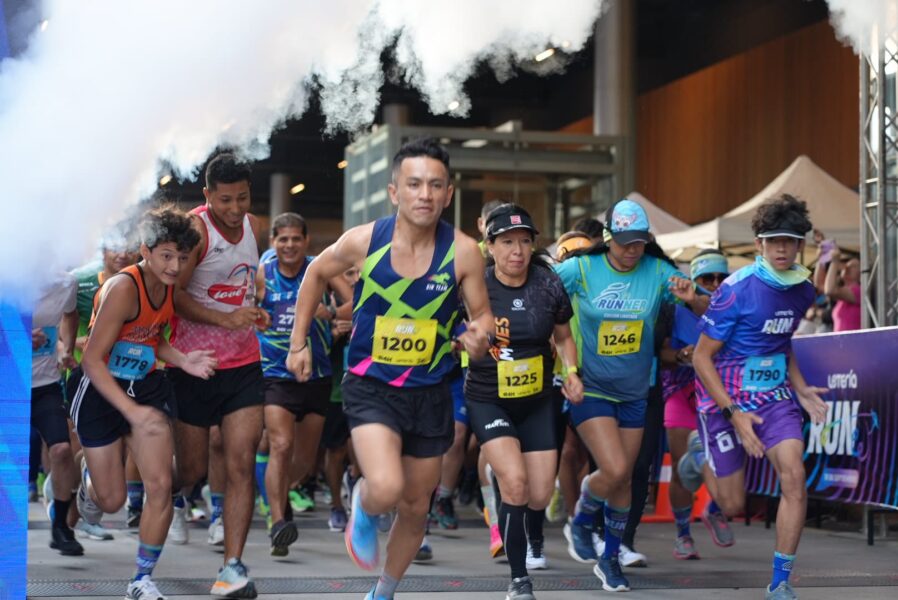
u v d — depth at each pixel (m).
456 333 7.51
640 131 33.75
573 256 7.28
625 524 7.41
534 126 35.03
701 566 8.59
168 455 6.20
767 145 26.88
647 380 7.28
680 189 31.34
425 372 5.29
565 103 34.31
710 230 16.55
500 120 34.56
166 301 6.41
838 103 24.06
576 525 8.45
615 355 7.14
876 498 9.50
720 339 6.83
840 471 10.01
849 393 9.88
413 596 7.04
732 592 7.32
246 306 6.99
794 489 6.58
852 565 8.72
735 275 6.93
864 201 11.06
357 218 25.41
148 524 6.15
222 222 6.85
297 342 5.57
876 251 10.95
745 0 28.69
